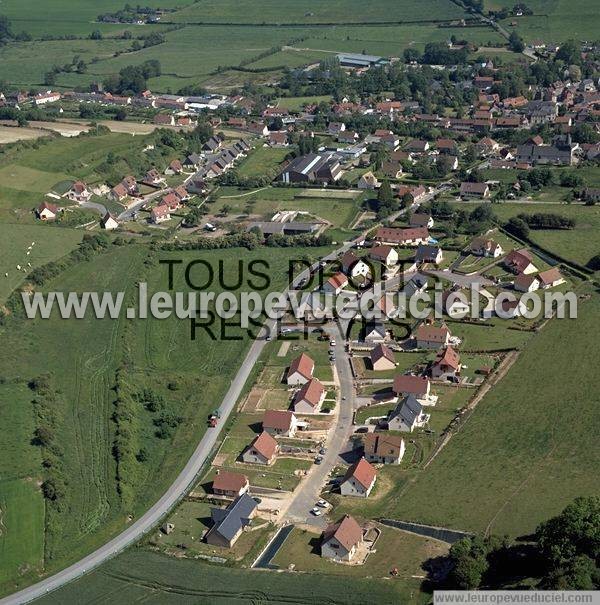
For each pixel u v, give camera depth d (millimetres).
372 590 147250
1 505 171875
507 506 166500
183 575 155500
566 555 142375
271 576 153500
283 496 177125
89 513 173000
